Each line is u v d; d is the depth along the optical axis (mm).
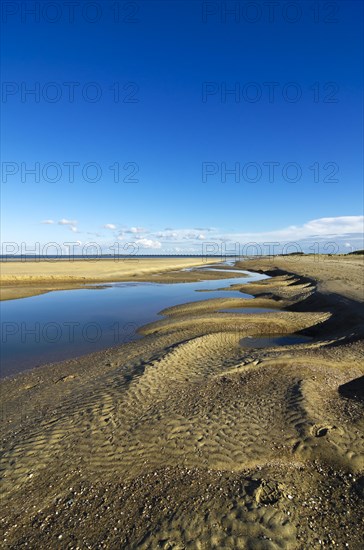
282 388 9047
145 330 18234
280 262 86250
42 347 15531
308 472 5801
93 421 7715
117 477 5840
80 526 4875
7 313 23625
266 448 6379
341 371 10453
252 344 15070
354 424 7219
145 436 6957
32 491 5641
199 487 5453
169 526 4711
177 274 58500
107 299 30031
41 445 6910
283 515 4781
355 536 4488
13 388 10734
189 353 12711
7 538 4770
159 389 9344
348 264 61438
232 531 4543
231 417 7520
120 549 4430
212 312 22375
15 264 72750
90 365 12539
